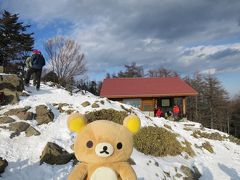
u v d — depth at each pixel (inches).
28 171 351.3
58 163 374.3
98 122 191.2
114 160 182.2
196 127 735.7
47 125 470.3
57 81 1241.4
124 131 188.7
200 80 2370.8
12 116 471.8
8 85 572.7
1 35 1455.5
